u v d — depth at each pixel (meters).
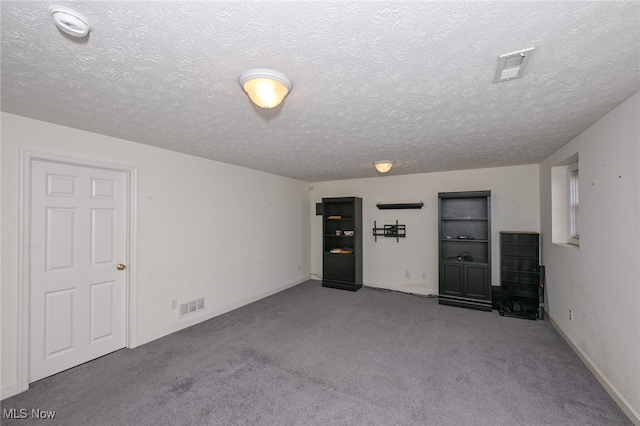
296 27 1.20
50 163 2.49
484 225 4.70
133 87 1.77
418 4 1.08
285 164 4.31
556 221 3.64
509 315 3.96
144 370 2.59
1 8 1.06
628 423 1.92
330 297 4.95
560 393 2.24
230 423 1.93
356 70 1.56
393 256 5.47
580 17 1.15
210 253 3.95
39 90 1.81
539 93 1.88
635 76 1.65
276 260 5.29
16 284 2.26
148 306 3.19
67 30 1.16
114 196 2.97
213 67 1.53
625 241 2.03
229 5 1.07
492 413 2.02
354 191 5.86
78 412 2.03
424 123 2.45
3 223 2.20
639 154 1.87
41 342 2.44
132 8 1.08
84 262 2.73
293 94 1.87
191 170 3.69
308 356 2.84
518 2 1.07
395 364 2.69
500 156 3.79
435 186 5.10
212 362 2.73
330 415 2.01
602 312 2.36
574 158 3.12
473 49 1.37
